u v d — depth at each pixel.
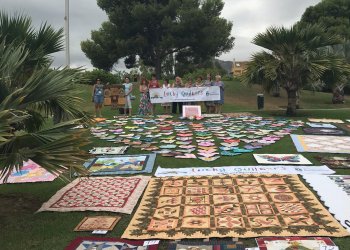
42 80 5.36
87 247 4.53
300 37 15.40
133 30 36.19
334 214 5.31
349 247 4.35
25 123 6.75
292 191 6.22
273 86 16.62
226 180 6.93
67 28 16.69
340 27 34.50
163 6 35.53
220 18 36.66
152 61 39.16
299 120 14.52
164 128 12.75
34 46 7.91
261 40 15.96
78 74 6.20
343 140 10.70
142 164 8.40
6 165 4.51
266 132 11.84
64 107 6.50
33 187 7.09
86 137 5.06
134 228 5.04
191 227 4.98
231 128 12.59
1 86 5.12
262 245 4.38
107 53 36.41
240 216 5.27
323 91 34.09
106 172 7.87
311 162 8.41
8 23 7.90
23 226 5.27
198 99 16.61
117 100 19.02
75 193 6.50
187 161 8.63
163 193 6.37
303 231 4.73
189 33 35.25
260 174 7.26
